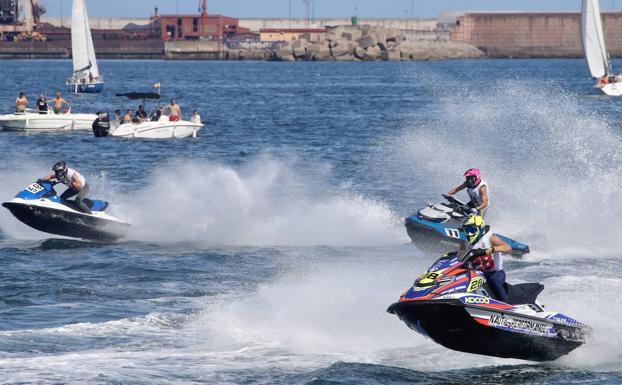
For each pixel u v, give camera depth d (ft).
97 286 164.96
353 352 127.03
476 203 182.09
